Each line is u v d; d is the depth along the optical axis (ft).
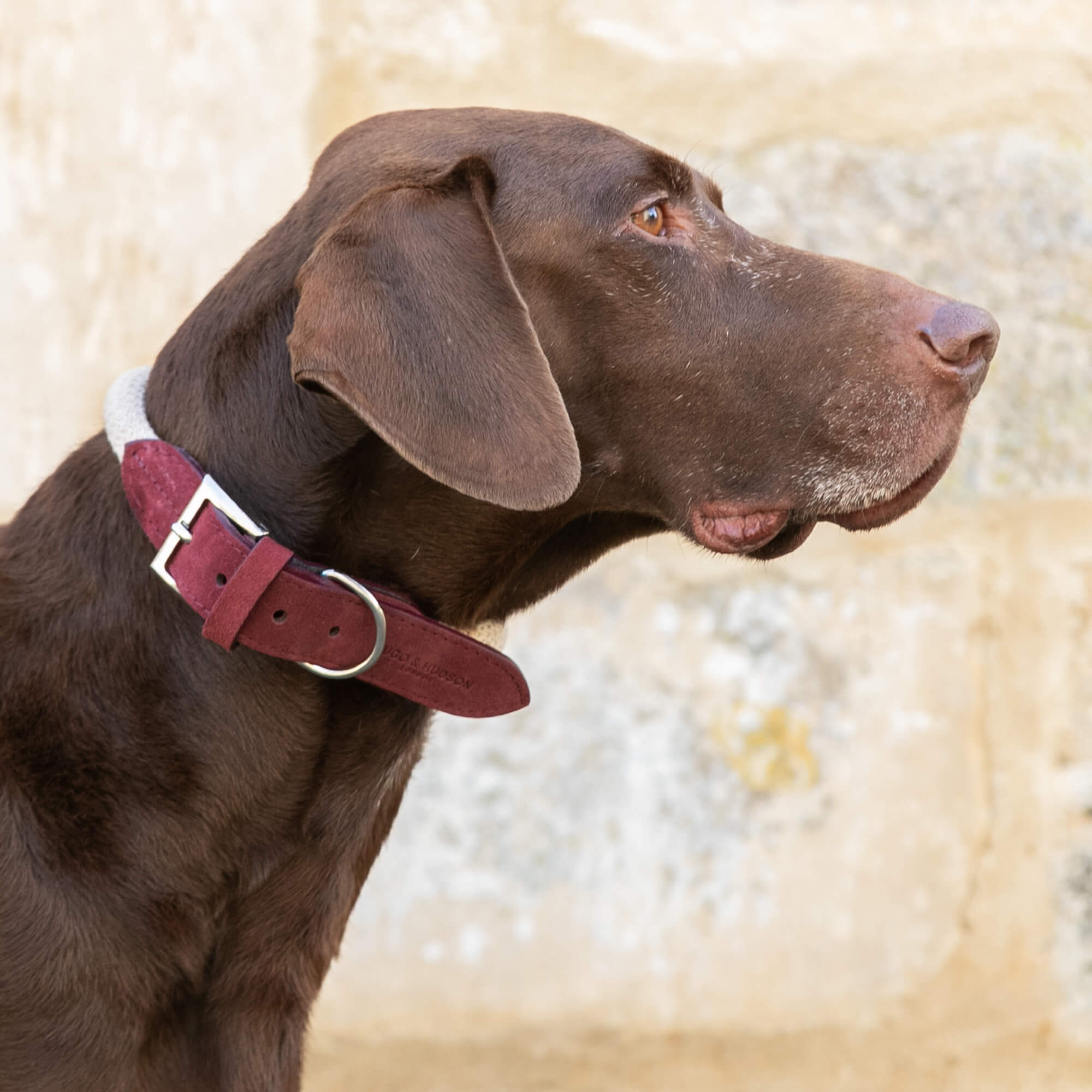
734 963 13.25
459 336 7.86
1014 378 13.24
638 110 13.17
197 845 8.25
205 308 9.07
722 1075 13.26
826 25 13.35
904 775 13.23
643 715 13.21
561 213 8.88
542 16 13.07
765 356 9.05
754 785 13.24
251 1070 8.46
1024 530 13.21
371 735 8.73
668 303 9.05
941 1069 13.23
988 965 13.28
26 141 12.94
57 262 13.03
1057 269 13.35
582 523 9.96
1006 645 13.24
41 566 8.61
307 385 7.77
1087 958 13.30
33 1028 7.80
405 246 7.97
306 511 8.51
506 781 13.20
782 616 13.25
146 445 8.21
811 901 13.25
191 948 8.24
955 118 13.41
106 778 8.12
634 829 13.23
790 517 9.31
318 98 12.93
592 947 13.23
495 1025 13.20
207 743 8.27
